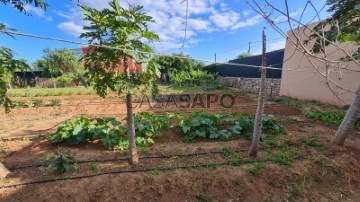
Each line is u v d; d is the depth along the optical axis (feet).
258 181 12.23
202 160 14.19
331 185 12.53
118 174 12.21
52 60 99.81
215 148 15.93
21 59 11.21
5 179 11.80
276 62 46.55
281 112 29.09
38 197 10.48
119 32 9.93
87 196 10.65
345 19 7.09
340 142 16.65
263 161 13.98
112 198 10.69
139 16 10.46
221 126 20.36
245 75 60.75
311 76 35.86
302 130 20.40
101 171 12.65
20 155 15.08
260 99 13.75
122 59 10.89
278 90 45.34
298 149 15.99
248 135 18.30
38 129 21.02
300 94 38.68
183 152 15.29
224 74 75.51
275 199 11.34
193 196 11.19
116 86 10.52
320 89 34.30
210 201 11.03
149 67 10.74
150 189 11.27
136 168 13.04
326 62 5.29
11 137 18.07
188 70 84.53
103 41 10.39
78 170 12.72
